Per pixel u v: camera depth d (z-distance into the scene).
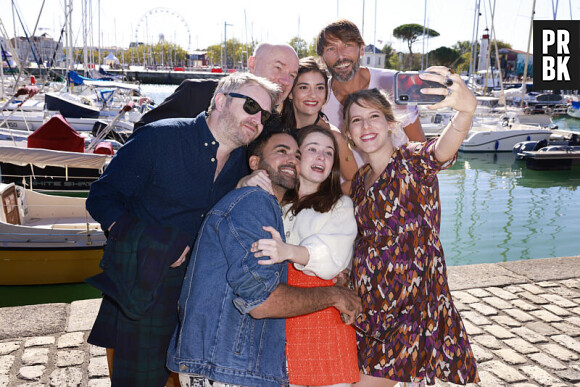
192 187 2.06
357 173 2.32
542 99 38.84
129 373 2.12
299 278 2.11
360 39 2.87
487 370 3.31
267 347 1.92
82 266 8.16
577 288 4.66
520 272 5.02
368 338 2.22
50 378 3.17
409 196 2.12
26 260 7.93
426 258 2.14
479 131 22.80
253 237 1.78
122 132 17.70
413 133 2.86
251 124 1.97
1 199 8.25
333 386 2.06
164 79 80.75
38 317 3.96
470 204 15.08
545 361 3.41
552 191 16.66
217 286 1.84
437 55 84.56
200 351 1.84
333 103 3.12
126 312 1.99
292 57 2.66
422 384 2.34
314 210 2.06
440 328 2.20
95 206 2.03
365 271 2.18
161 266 1.98
